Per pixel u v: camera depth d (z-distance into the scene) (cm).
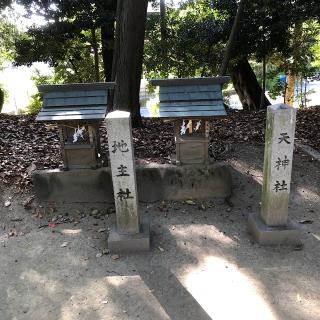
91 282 374
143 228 435
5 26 1129
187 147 502
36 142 651
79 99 461
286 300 341
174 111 456
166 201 520
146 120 826
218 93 468
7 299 354
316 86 2047
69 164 500
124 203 410
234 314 328
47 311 338
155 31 1070
